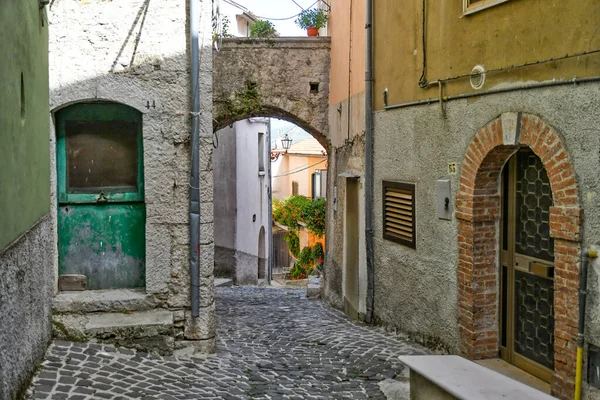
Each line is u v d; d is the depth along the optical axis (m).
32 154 5.70
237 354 7.65
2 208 4.50
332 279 12.75
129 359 6.69
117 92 7.22
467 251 6.94
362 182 10.19
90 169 7.46
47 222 6.55
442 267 7.57
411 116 8.34
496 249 6.89
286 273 28.95
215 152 20.20
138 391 5.71
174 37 7.25
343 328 9.71
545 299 6.14
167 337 7.07
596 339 5.02
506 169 6.76
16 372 4.93
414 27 8.16
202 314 7.36
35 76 5.88
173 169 7.32
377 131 9.55
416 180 8.23
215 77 12.67
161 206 7.32
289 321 10.47
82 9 7.15
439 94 7.45
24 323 5.29
